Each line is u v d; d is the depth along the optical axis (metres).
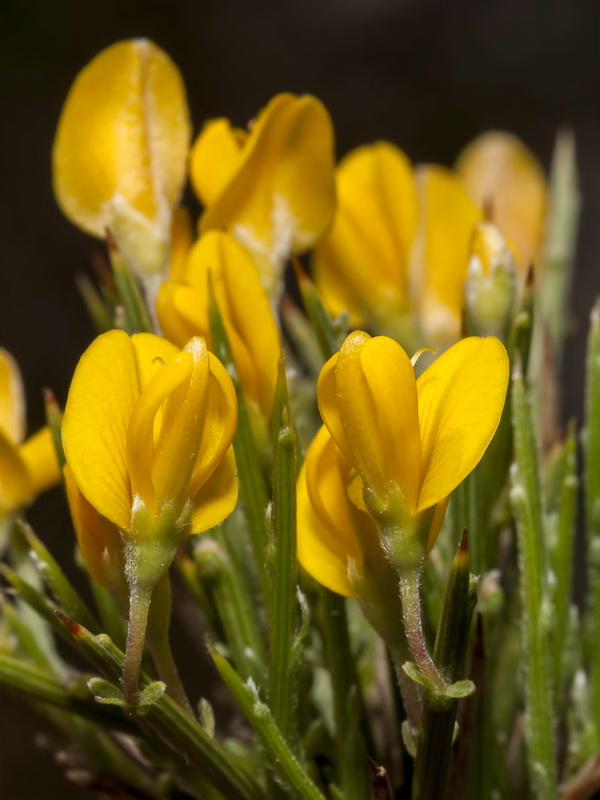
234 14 0.73
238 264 0.14
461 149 0.71
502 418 0.14
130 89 0.15
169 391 0.12
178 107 0.15
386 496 0.12
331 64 0.72
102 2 0.71
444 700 0.12
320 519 0.13
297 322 0.17
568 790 0.14
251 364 0.14
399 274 0.16
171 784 0.14
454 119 0.71
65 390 0.65
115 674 0.12
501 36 0.72
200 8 0.72
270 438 0.14
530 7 0.72
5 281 0.66
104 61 0.14
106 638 0.12
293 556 0.13
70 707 0.13
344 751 0.13
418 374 0.16
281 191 0.15
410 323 0.16
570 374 0.54
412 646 0.12
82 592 0.48
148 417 0.12
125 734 0.14
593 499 0.14
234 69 0.72
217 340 0.14
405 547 0.12
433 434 0.12
